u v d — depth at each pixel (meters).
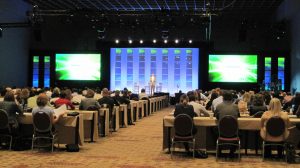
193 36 31.83
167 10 22.52
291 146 8.77
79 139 10.12
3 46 26.73
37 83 31.34
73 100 15.09
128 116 16.80
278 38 27.92
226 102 9.12
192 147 9.70
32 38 31.56
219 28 31.52
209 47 30.38
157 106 25.64
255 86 29.73
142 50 31.67
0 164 8.27
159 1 26.34
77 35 32.34
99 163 8.55
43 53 31.23
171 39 31.98
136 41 30.58
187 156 9.43
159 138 12.62
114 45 30.80
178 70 31.48
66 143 10.16
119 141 11.89
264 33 30.48
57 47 32.06
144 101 20.88
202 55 30.73
